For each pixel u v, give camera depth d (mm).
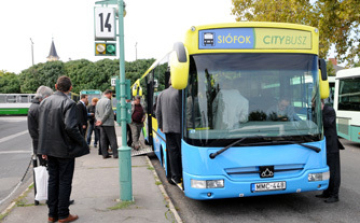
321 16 15047
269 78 4758
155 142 8734
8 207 5223
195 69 4660
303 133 4711
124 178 5301
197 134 4555
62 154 4273
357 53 15516
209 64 4680
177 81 4410
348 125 11711
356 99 11297
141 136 15859
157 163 9234
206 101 4605
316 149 4723
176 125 5426
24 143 14391
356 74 11266
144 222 4477
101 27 5258
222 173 4473
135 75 62062
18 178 7773
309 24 15430
